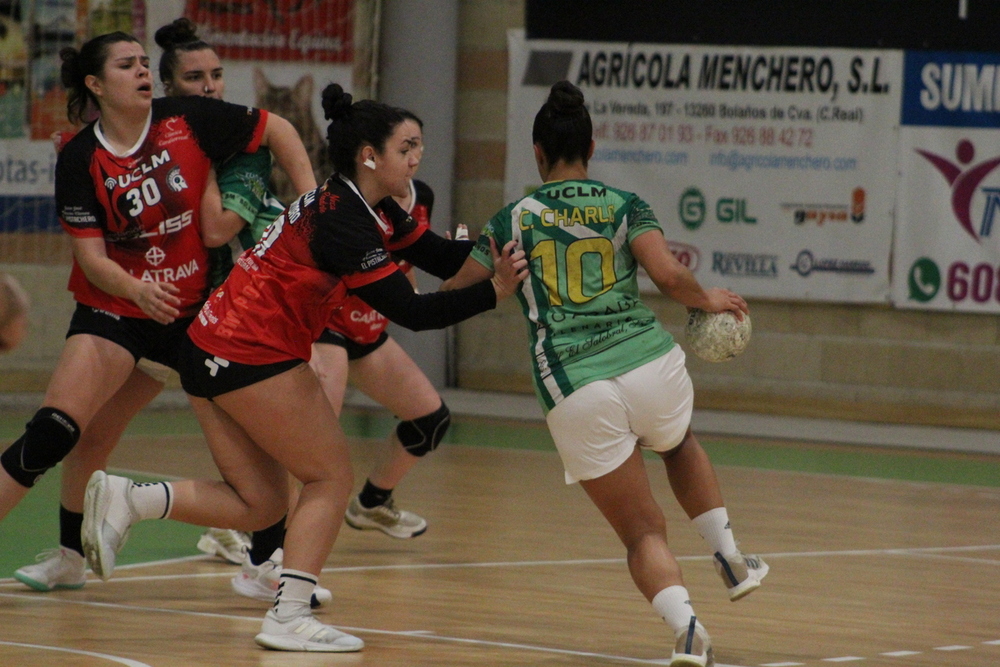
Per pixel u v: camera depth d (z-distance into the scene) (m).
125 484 12.95
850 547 19.77
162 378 16.02
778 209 34.81
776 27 34.53
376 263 12.38
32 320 34.59
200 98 15.25
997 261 33.12
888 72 33.72
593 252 12.18
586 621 14.83
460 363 38.59
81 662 12.46
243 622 14.44
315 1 37.00
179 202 14.95
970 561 18.89
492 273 12.51
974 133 33.16
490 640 13.78
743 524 21.45
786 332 35.06
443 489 24.20
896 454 29.86
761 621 15.05
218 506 13.27
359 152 12.55
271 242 12.77
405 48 37.09
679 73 35.41
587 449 12.03
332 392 17.34
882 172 33.94
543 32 36.81
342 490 13.28
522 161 37.41
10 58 34.09
